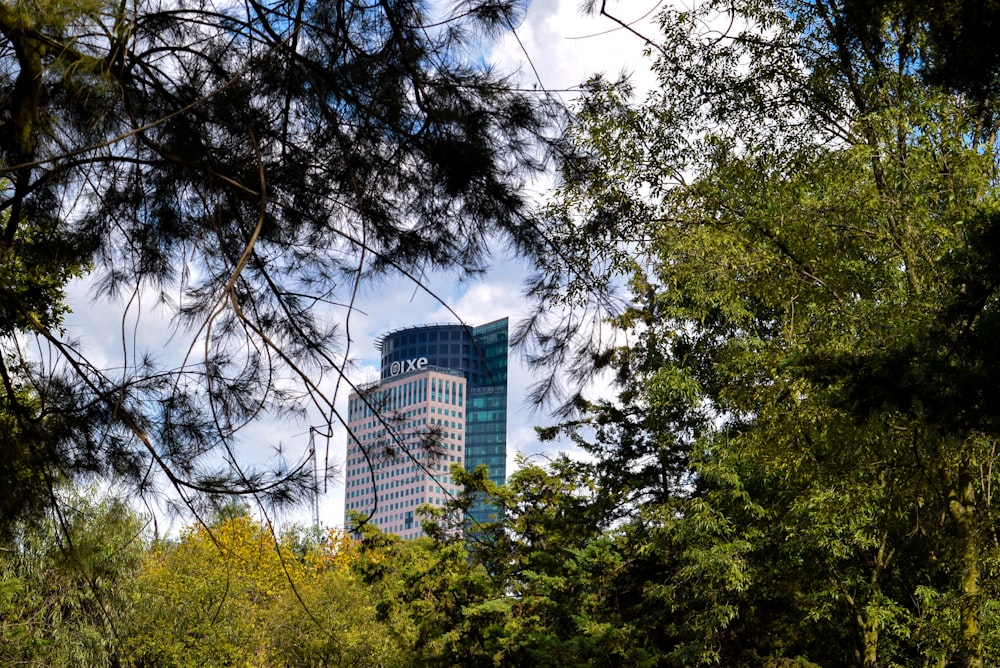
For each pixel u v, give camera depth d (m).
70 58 4.43
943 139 10.02
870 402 5.32
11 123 4.93
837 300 10.42
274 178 5.35
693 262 10.74
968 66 4.79
